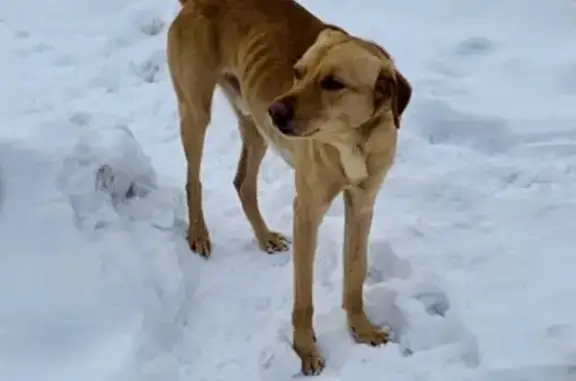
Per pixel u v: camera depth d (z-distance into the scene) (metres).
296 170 2.71
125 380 2.56
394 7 4.49
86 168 3.08
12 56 4.11
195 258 3.09
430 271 2.96
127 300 2.75
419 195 3.29
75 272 2.78
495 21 4.38
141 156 3.29
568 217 3.18
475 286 2.91
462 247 3.05
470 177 3.40
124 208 3.16
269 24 2.89
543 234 3.11
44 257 2.80
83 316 2.71
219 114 3.79
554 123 3.67
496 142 3.61
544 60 4.07
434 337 2.79
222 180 3.46
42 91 3.82
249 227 3.25
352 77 2.51
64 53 4.14
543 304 2.84
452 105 3.76
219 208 3.32
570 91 3.88
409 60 4.09
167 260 2.98
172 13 4.46
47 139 3.15
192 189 3.11
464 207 3.24
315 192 2.68
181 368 2.75
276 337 2.83
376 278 3.02
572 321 2.79
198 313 2.92
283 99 2.52
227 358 2.78
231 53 2.96
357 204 2.73
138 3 4.55
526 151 3.53
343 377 2.71
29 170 2.99
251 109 2.91
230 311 2.92
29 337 2.65
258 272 3.06
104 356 2.62
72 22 4.41
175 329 2.83
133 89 3.95
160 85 3.98
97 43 4.24
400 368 2.72
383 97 2.54
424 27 4.35
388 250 3.05
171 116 3.78
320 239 3.13
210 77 3.02
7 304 2.69
